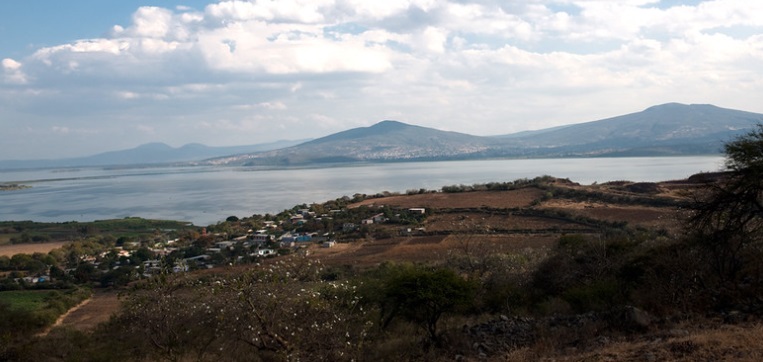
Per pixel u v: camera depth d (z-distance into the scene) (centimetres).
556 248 2658
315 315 1337
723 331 1102
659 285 1551
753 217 1702
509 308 1919
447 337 1526
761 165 1552
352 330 1529
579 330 1360
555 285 2178
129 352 1848
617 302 1644
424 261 4619
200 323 1422
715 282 1543
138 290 1551
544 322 1498
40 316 3441
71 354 2020
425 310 1642
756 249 1656
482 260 3133
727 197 1656
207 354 1538
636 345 1113
